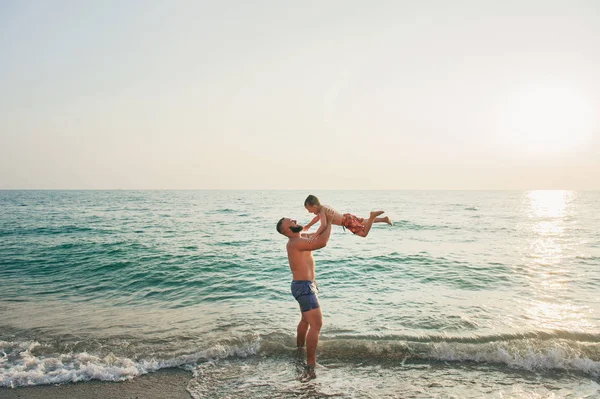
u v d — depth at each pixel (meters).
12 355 4.90
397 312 6.55
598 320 6.09
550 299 7.42
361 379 4.30
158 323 6.11
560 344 4.95
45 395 3.97
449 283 8.82
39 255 12.29
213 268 10.44
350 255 12.59
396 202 65.62
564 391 4.03
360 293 7.92
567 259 11.81
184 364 4.70
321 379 4.31
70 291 8.35
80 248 13.66
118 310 6.90
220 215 33.62
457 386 4.14
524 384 4.19
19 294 8.09
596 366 4.53
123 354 4.92
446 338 5.21
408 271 10.15
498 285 8.62
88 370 4.45
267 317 6.37
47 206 48.81
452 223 24.55
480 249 13.93
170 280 9.23
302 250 4.82
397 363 4.70
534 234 18.72
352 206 51.03
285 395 3.96
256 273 9.88
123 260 11.48
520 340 5.10
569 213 36.44
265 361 4.78
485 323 5.95
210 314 6.58
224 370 4.54
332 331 5.61
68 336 5.54
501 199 85.94
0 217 28.66
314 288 4.83
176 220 27.31
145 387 4.14
